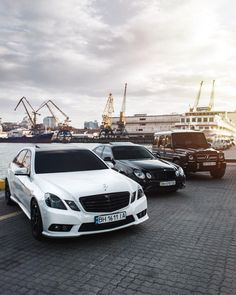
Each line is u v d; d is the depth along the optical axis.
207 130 89.00
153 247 4.11
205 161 10.28
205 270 3.41
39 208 4.27
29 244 4.27
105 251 3.98
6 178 6.82
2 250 4.06
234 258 3.75
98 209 4.19
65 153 5.81
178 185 7.72
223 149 38.38
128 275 3.31
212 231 4.80
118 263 3.61
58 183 4.52
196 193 8.03
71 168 5.40
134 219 4.52
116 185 4.54
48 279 3.23
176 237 4.51
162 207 6.42
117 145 9.16
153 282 3.14
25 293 2.95
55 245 4.22
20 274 3.35
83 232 4.09
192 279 3.20
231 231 4.80
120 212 4.31
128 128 140.25
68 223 4.04
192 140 11.61
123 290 2.99
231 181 10.23
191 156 10.21
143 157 8.74
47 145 6.31
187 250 4.00
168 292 2.94
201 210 6.16
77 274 3.34
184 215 5.77
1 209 6.36
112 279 3.22
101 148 9.72
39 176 4.97
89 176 4.94
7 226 5.16
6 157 50.31
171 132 11.75
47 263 3.63
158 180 7.45
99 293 2.94
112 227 4.28
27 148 6.33
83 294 2.92
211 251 3.97
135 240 4.38
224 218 5.57
